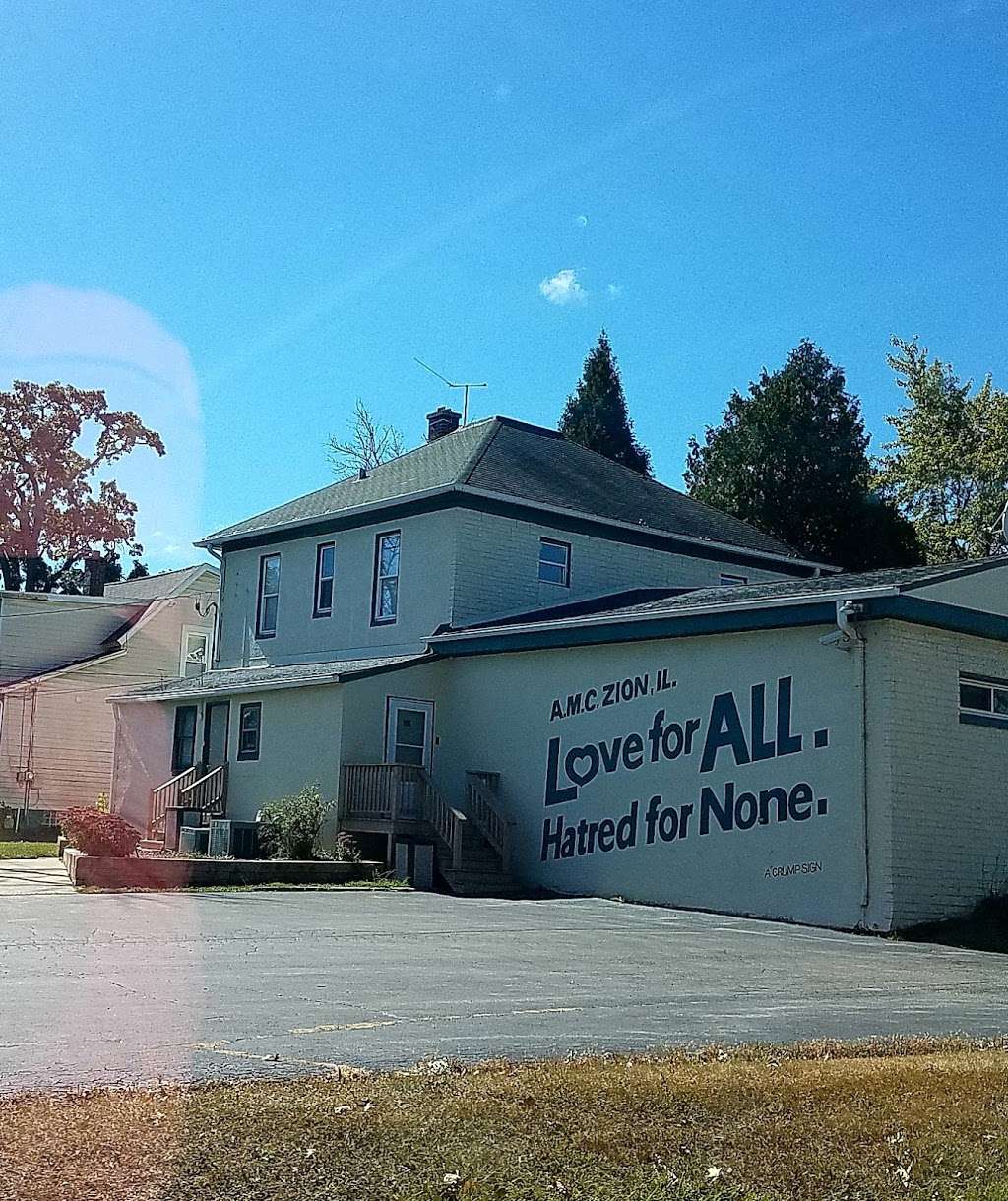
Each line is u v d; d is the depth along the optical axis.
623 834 20.97
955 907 17.88
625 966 12.93
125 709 31.23
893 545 46.19
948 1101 6.58
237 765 26.73
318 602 29.52
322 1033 8.41
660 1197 5.09
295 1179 4.95
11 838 33.62
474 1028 8.86
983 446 45.97
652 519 29.86
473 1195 4.95
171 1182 4.81
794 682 18.78
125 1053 7.44
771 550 32.31
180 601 38.50
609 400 59.59
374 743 24.30
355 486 30.56
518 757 23.20
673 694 20.56
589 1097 6.29
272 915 16.16
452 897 20.27
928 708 18.00
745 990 11.51
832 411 47.50
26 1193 4.61
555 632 22.56
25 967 11.12
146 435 52.62
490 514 26.91
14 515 50.34
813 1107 6.35
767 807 18.86
